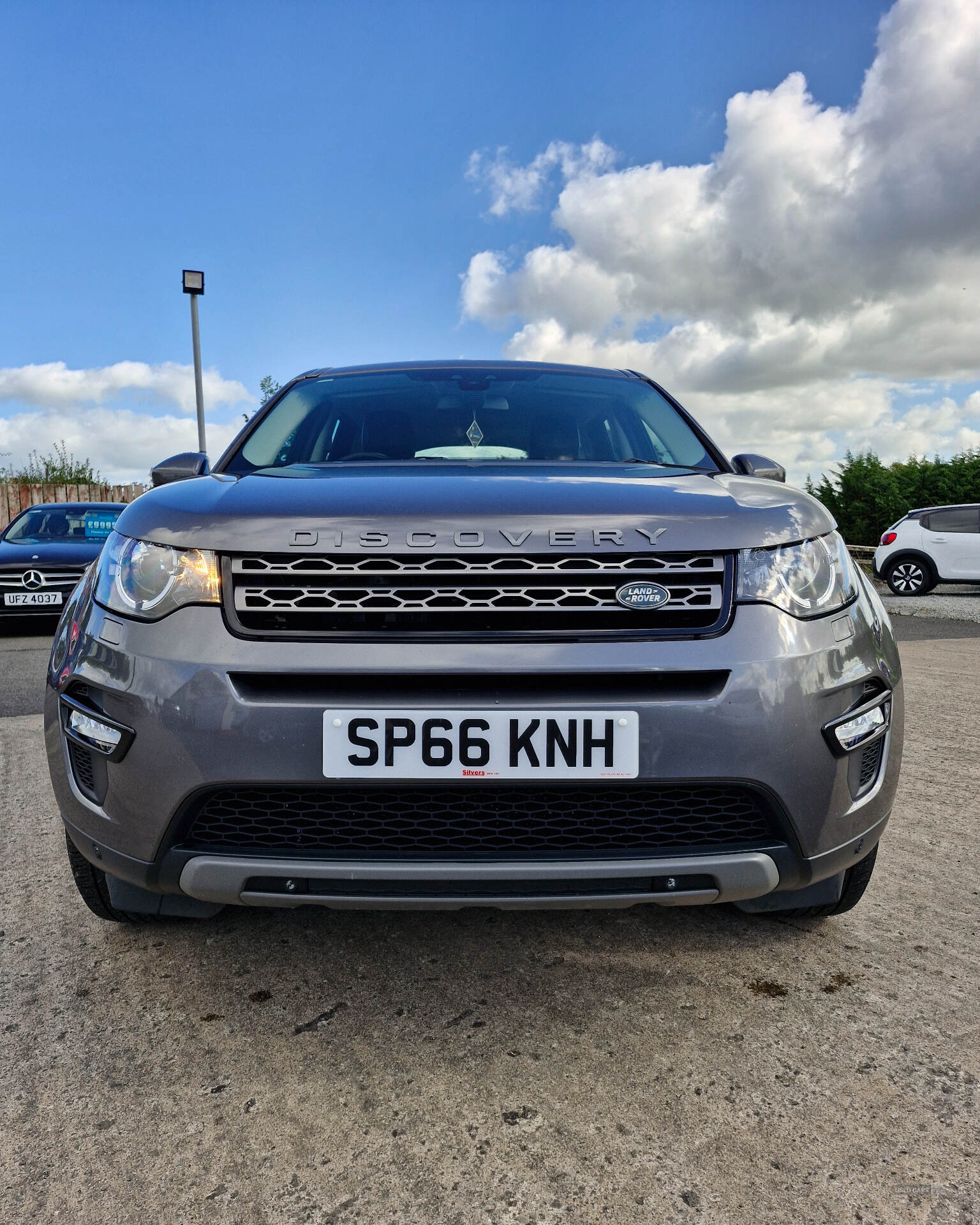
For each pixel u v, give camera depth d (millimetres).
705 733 1493
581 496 1657
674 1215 1206
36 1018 1705
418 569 1512
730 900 1582
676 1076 1518
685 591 1547
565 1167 1301
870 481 21344
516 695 1496
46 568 7465
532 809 1527
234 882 1524
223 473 2146
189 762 1499
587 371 2934
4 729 4133
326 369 2941
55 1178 1280
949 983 1837
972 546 12469
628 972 1885
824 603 1623
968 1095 1466
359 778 1482
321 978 1859
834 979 1855
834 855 1609
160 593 1577
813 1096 1464
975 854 2594
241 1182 1274
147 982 1842
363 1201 1236
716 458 2365
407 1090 1482
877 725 1674
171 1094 1472
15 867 2463
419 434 2395
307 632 1514
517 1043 1621
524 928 2098
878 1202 1231
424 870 1477
